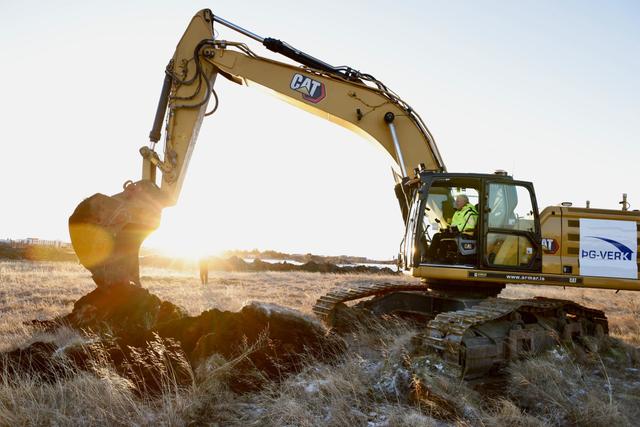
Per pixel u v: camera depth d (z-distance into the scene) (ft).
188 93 32.45
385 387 18.83
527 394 19.24
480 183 25.77
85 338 23.97
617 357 25.88
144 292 28.17
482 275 25.23
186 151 31.94
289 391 18.02
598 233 26.55
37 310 37.45
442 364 19.48
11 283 54.49
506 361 22.27
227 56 32.73
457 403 17.43
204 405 16.97
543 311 25.94
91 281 58.95
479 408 17.66
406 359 20.01
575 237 26.45
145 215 29.30
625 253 26.61
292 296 50.93
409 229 27.84
